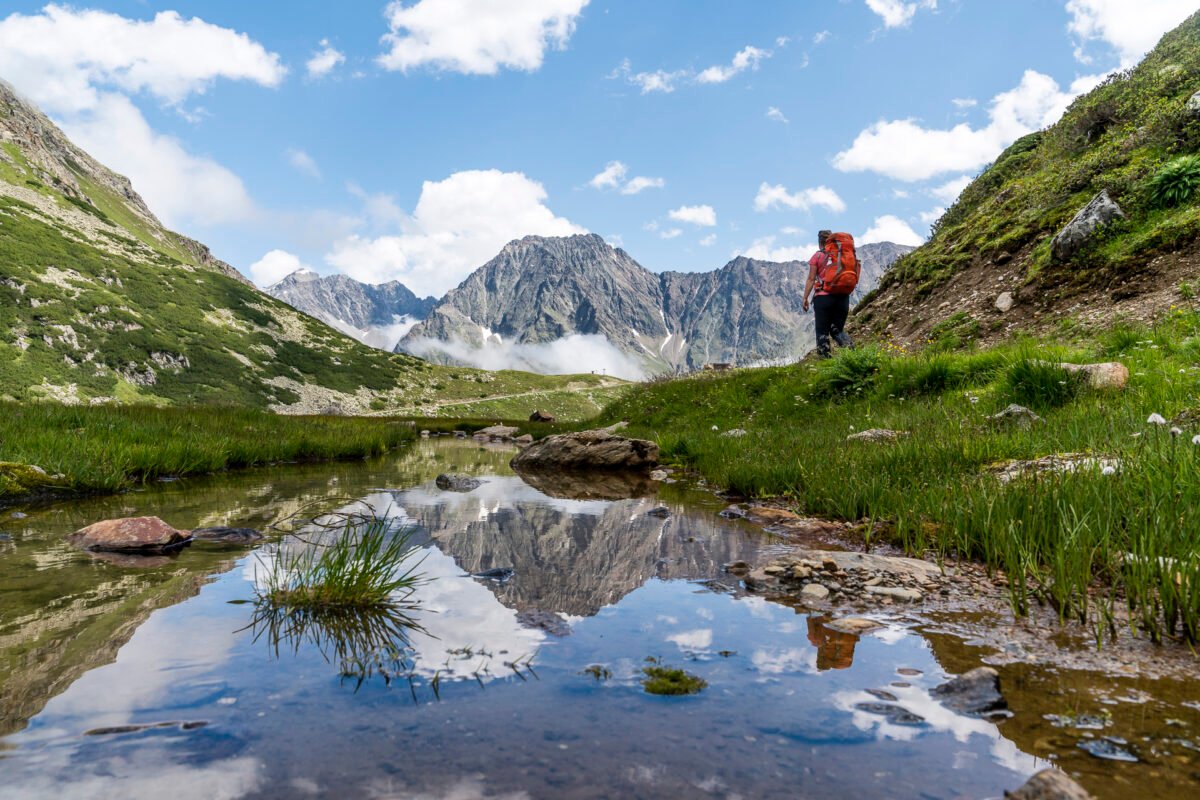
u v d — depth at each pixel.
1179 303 10.58
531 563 3.94
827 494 5.85
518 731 1.75
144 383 105.69
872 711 1.92
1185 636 2.59
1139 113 17.78
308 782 1.46
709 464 9.30
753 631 2.70
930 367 11.40
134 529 4.15
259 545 4.24
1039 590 3.32
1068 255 13.97
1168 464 4.20
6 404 12.73
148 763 1.53
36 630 2.54
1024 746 1.71
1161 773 1.57
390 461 12.48
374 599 3.03
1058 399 8.20
